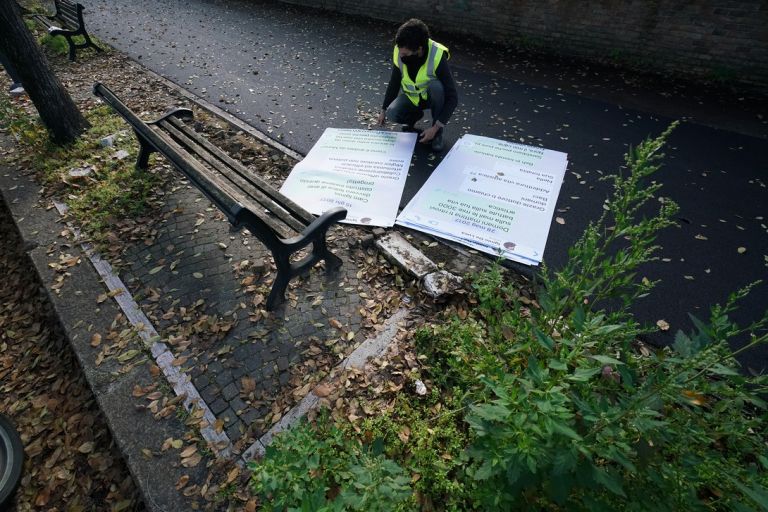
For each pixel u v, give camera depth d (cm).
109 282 307
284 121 519
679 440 142
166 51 746
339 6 925
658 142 142
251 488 198
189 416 229
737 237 344
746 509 121
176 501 198
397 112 457
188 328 274
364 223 357
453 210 371
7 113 495
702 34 546
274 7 1013
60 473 236
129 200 373
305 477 164
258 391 239
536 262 321
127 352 261
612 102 544
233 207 230
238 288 301
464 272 315
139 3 1068
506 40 719
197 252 330
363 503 145
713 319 138
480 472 144
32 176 407
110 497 226
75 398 269
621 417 128
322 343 263
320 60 698
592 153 446
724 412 188
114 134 465
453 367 231
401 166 425
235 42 789
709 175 413
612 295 175
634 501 138
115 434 223
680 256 328
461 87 591
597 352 181
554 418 125
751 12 504
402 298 292
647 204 380
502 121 507
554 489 131
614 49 624
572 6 629
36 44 411
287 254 267
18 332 317
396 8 834
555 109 532
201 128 493
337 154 448
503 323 215
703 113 511
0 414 256
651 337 269
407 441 211
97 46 723
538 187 396
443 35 772
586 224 357
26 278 353
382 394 234
